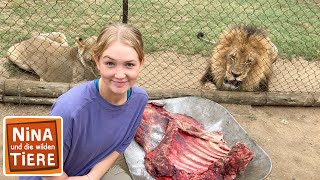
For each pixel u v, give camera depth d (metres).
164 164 1.54
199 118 1.80
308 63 2.77
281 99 2.19
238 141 1.67
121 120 1.05
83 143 1.03
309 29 3.38
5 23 2.92
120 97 1.01
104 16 3.21
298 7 3.88
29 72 2.37
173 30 3.07
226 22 3.33
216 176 1.51
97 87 1.00
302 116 2.15
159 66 2.55
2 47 2.58
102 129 1.03
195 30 3.10
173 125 1.68
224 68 2.26
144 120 1.71
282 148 1.89
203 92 2.17
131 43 0.94
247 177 1.50
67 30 2.90
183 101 1.84
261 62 2.22
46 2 3.37
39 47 2.29
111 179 1.22
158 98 2.12
